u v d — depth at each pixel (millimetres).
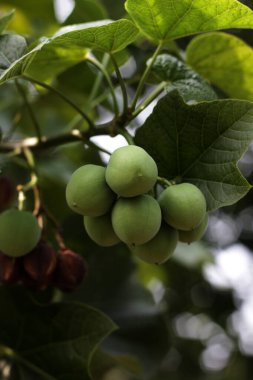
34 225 714
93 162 1013
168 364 1650
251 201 1394
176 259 1024
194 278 1330
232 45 790
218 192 671
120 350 946
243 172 1360
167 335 966
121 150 633
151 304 980
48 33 1025
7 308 773
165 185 669
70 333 769
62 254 750
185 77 754
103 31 676
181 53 886
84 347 766
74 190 645
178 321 1713
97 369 938
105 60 845
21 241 706
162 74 751
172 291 1459
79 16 934
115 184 629
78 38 683
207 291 1494
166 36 711
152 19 698
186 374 1692
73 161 1015
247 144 664
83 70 931
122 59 848
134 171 622
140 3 684
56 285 747
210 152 676
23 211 720
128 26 676
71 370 774
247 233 1453
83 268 753
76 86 960
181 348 1701
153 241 655
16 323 776
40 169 960
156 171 635
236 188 667
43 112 1061
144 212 635
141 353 952
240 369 1774
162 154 684
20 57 689
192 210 645
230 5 676
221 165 672
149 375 944
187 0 677
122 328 960
